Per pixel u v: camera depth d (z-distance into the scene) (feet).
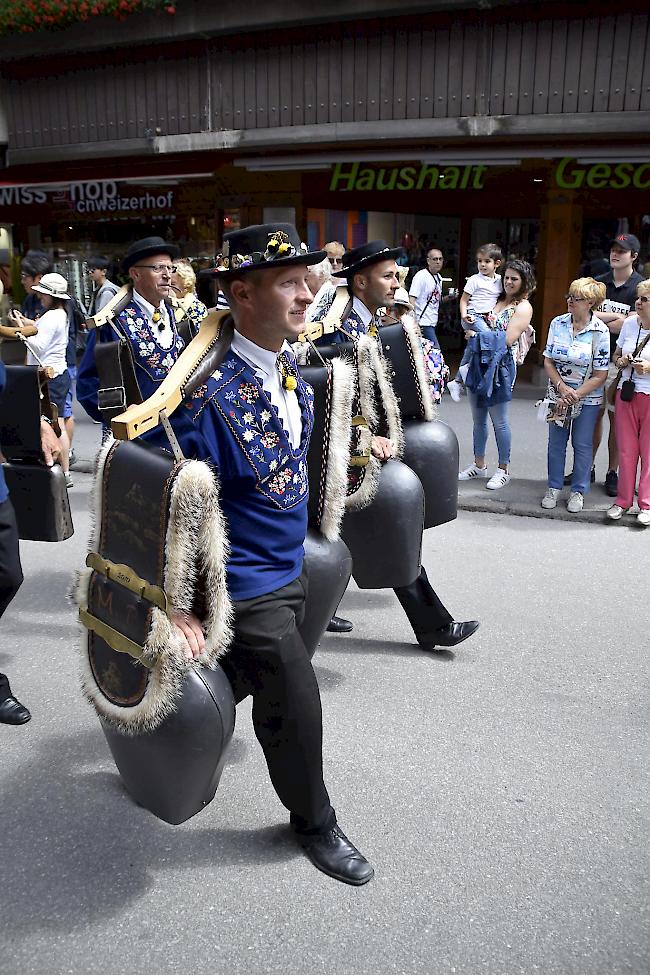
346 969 6.95
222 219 39.81
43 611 14.32
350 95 32.71
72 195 41.86
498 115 30.81
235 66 34.40
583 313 18.43
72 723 10.76
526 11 29.66
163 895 7.77
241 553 7.05
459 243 43.73
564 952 7.12
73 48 36.70
